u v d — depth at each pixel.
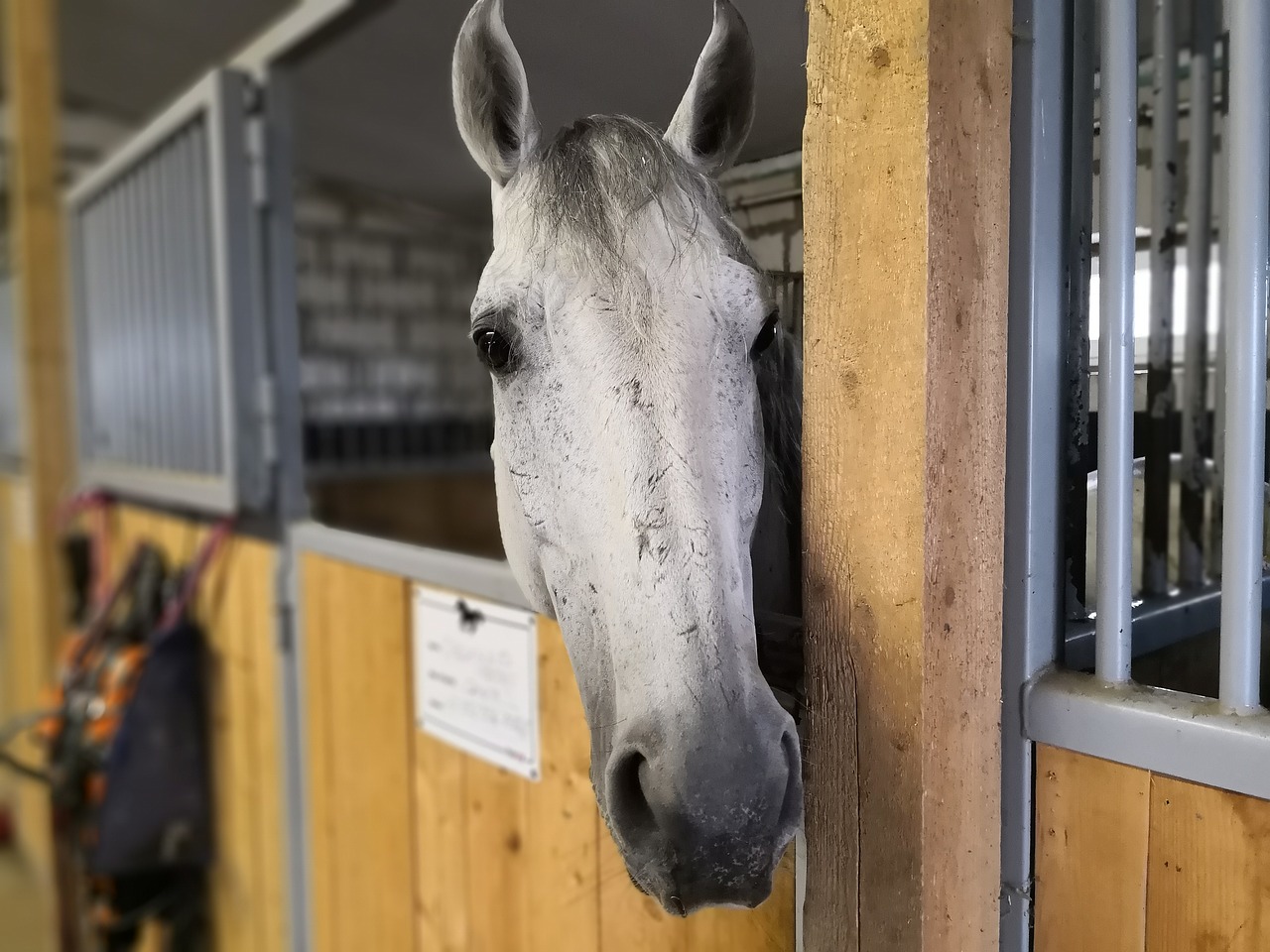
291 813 1.16
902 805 0.48
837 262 0.49
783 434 0.59
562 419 0.47
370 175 2.48
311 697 1.11
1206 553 0.81
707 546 0.44
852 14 0.46
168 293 1.37
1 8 2.52
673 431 0.45
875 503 0.48
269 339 1.14
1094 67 0.52
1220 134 0.95
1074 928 0.50
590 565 0.47
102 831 1.24
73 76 2.94
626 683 0.44
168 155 1.32
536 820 0.79
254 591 1.21
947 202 0.45
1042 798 0.51
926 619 0.46
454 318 3.13
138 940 1.45
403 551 0.92
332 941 1.13
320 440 2.76
